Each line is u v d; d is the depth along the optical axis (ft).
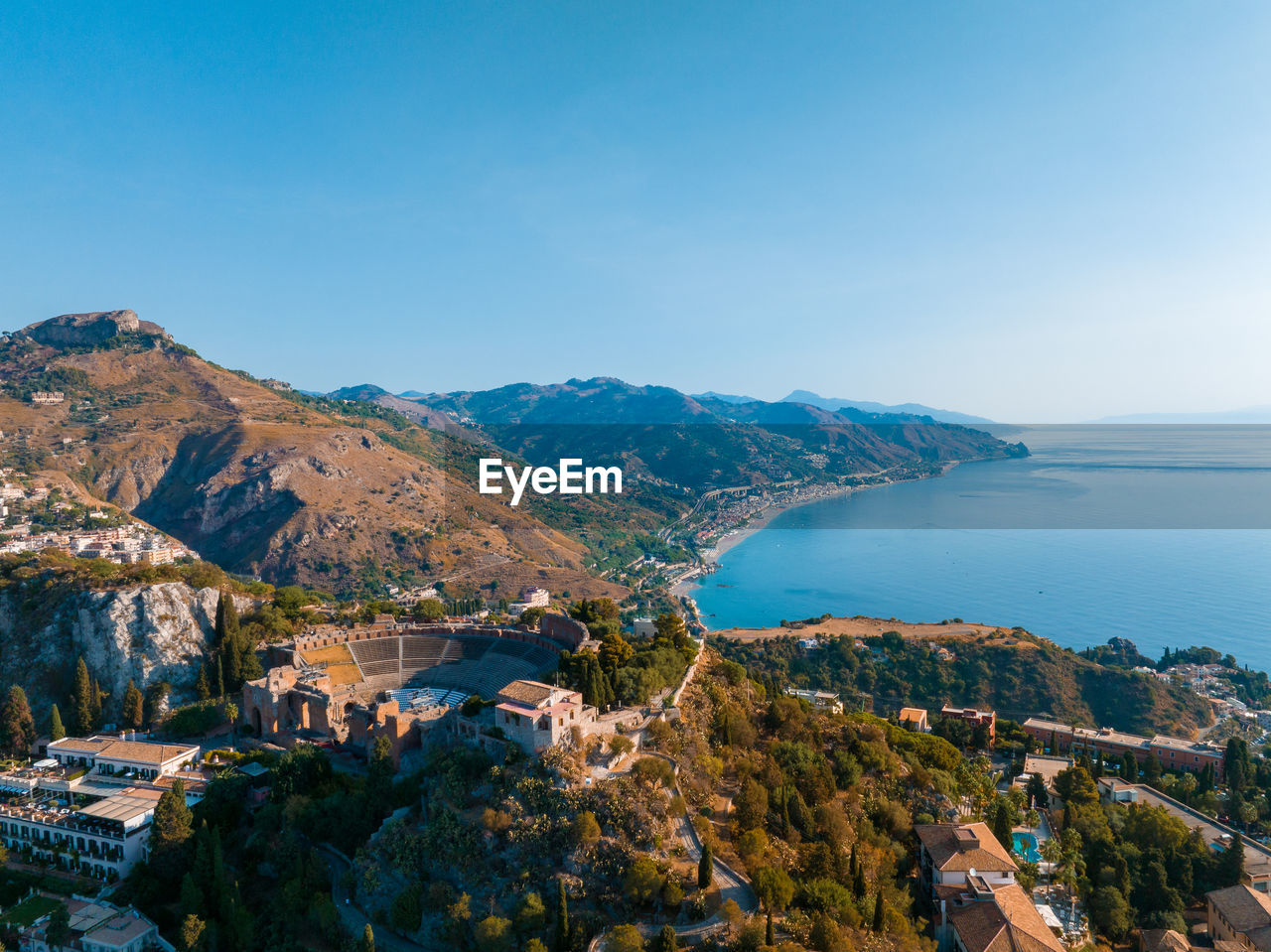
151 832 433.48
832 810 427.74
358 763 517.96
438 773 415.85
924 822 477.36
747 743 495.00
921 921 398.01
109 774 515.09
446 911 344.28
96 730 603.26
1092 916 454.81
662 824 363.76
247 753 534.37
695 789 410.93
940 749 599.16
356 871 384.88
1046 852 495.82
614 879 341.62
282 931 370.73
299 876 388.98
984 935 363.97
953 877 417.49
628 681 493.77
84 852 451.12
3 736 570.46
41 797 494.59
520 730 410.93
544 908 332.80
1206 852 518.78
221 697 635.25
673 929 312.91
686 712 487.61
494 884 347.77
